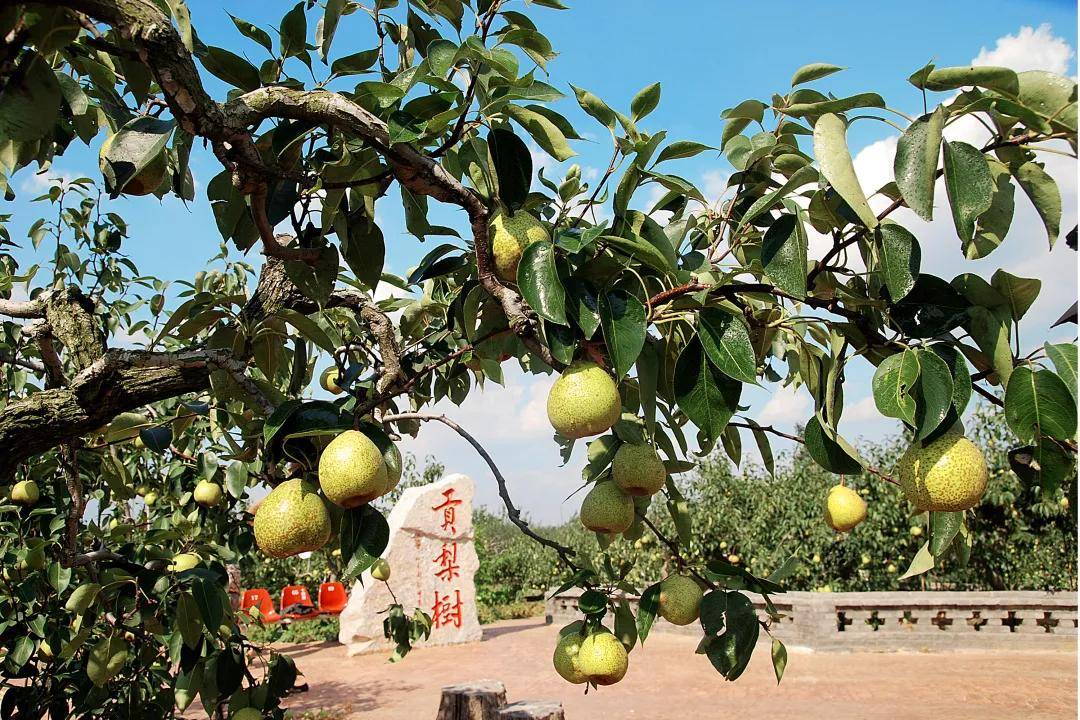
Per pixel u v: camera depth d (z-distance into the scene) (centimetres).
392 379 215
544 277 175
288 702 964
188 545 407
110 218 482
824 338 261
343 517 183
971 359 179
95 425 231
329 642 1541
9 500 384
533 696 927
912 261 171
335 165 205
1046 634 1130
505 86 192
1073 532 1263
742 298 203
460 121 189
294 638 1556
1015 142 164
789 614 1227
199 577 279
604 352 195
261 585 1762
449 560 1460
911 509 1296
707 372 180
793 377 282
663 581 237
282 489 181
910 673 959
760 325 208
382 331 232
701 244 265
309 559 1783
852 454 188
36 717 351
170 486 490
